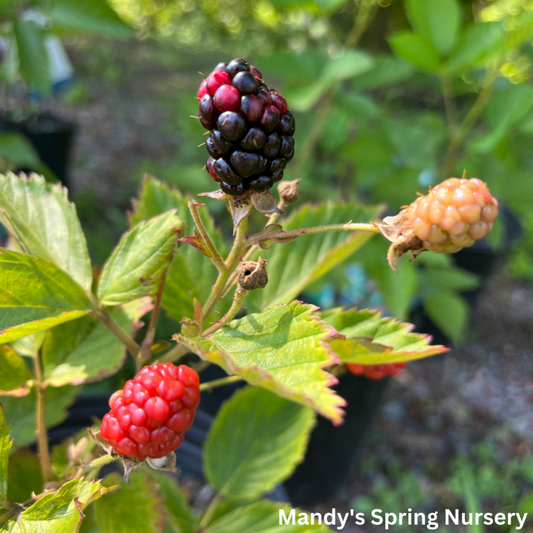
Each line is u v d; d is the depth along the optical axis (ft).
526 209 1.19
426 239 0.36
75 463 0.49
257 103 0.34
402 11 1.87
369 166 1.13
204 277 0.59
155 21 5.40
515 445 1.49
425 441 1.47
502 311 2.04
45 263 0.43
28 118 1.76
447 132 1.32
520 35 0.92
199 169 1.27
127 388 0.37
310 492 1.19
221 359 0.35
